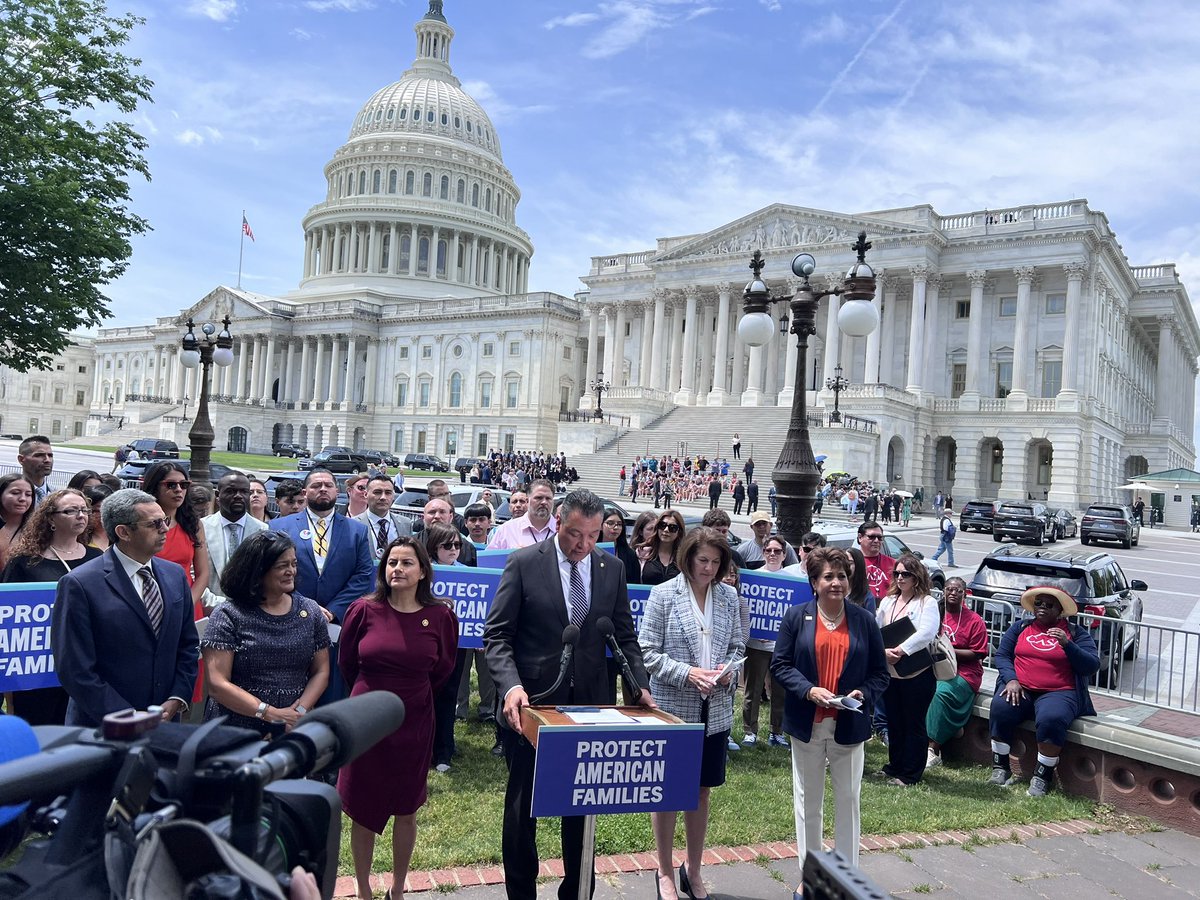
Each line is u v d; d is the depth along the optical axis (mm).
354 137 116812
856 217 64562
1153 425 75562
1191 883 6875
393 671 5492
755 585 10055
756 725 10102
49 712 7168
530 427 85875
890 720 9164
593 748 4418
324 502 8070
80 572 5574
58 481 30016
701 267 71812
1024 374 60906
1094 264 60719
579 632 5531
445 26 123375
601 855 6629
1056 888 6582
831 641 6246
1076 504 58031
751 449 54594
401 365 96750
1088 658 8914
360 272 109875
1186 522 63969
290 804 2482
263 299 107875
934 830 7566
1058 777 9016
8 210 21719
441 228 109750
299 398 103500
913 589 9141
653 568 10109
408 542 5676
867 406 57406
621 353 79000
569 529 5613
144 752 2271
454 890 5867
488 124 120375
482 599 9320
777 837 7121
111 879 2037
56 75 23453
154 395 120875
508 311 88375
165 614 5848
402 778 5406
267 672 5730
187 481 7660
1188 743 8125
